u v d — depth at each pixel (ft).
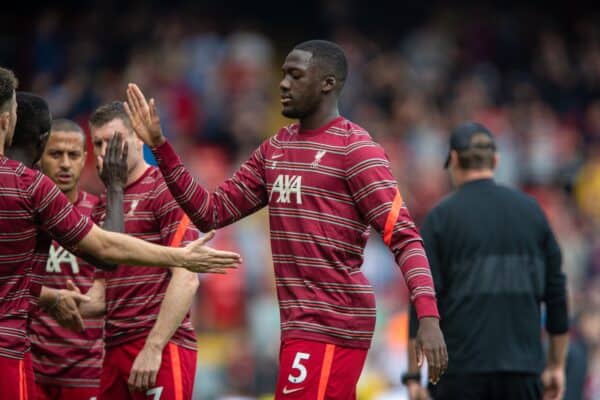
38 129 74.49
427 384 94.94
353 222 72.43
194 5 263.08
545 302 92.89
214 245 183.52
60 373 87.20
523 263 90.38
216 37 249.14
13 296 69.00
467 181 92.17
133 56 242.99
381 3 272.31
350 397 72.79
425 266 69.97
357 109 238.68
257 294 182.39
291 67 73.05
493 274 89.71
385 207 70.69
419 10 273.54
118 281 80.18
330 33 270.26
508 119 246.88
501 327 89.30
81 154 86.17
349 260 72.74
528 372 89.35
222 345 169.27
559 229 211.00
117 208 75.87
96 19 248.73
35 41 246.68
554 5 283.79
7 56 251.60
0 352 68.18
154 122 71.82
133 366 77.66
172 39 245.45
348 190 72.28
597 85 265.75
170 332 77.56
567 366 103.14
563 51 271.08
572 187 237.04
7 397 68.33
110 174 76.43
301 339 71.77
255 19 275.39
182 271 78.33
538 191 231.91
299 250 72.38
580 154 244.01
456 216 90.63
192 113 232.32
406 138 231.50
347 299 72.28
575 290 181.57
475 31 269.44
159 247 70.90
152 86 233.96
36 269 74.43
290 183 72.79
